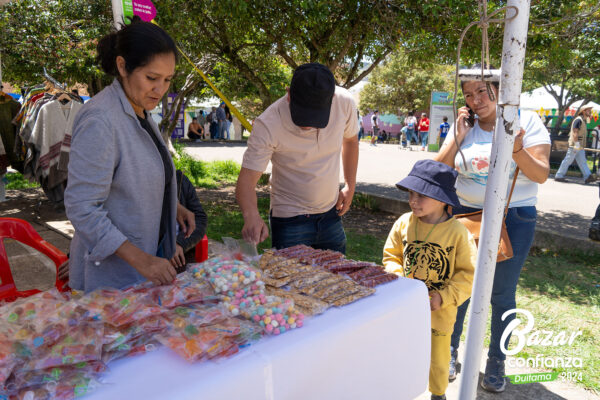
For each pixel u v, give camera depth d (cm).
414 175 246
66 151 597
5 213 655
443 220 251
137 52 162
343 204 308
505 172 179
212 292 173
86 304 148
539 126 253
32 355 125
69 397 116
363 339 170
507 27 166
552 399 279
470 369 203
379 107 3183
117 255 171
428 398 277
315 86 227
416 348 199
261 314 156
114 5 354
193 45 730
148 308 149
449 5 519
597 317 388
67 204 162
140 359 135
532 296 430
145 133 175
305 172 271
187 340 138
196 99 2277
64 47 808
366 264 217
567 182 1219
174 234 204
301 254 224
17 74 1012
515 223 262
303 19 610
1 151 697
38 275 425
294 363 145
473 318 198
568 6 552
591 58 907
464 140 269
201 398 122
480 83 240
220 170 1197
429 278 247
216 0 569
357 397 173
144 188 178
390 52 743
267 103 789
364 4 593
